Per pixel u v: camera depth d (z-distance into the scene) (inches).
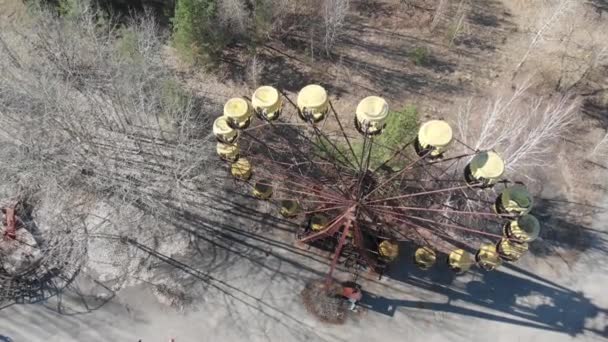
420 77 1330.0
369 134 798.5
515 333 1005.2
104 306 1032.8
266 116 848.3
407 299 1034.1
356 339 995.9
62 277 1060.5
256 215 1134.4
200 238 1109.1
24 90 1160.8
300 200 1006.4
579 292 1046.4
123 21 1408.7
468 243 1095.0
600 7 1443.2
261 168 1142.3
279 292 1043.3
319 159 1098.7
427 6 1446.9
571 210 1138.7
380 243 1039.6
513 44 1381.6
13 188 1154.7
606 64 1342.3
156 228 1117.1
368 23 1422.2
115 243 1098.7
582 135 1231.5
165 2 1382.9
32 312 1025.5
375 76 1331.2
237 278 1060.5
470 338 999.0
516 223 860.0
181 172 1141.1
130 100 1223.5
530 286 1051.3
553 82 1305.4
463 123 1227.2
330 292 1031.0
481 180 789.9
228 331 1007.6
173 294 1040.2
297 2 1430.9
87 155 1189.1
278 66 1349.7
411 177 1083.9
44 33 1273.4
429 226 1082.7
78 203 1144.8
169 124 1227.2
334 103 1282.0
